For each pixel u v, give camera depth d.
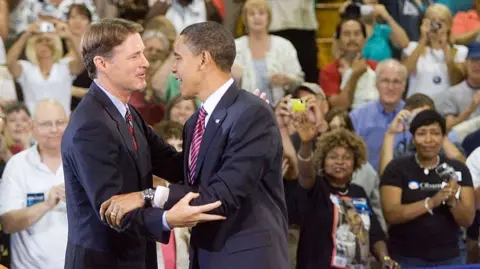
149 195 11.36
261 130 11.40
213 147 11.48
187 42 11.66
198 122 11.87
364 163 18.19
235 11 22.80
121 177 11.61
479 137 21.84
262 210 11.70
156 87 20.86
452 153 20.73
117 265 11.98
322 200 17.56
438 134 19.09
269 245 11.57
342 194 17.95
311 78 22.80
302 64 22.72
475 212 19.83
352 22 22.44
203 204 11.07
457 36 23.33
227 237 11.59
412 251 18.98
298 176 17.81
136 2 21.98
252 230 11.58
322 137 18.20
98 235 11.88
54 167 18.17
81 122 11.48
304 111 17.47
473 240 19.91
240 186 11.19
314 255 17.34
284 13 22.62
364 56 22.72
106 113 11.71
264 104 11.68
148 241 12.51
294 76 21.66
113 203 11.12
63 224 17.81
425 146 19.09
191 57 11.62
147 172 12.23
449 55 22.77
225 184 11.17
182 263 16.53
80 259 11.88
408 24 23.55
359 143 18.06
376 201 19.38
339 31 22.56
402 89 21.36
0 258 17.81
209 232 11.66
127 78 11.85
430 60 22.72
